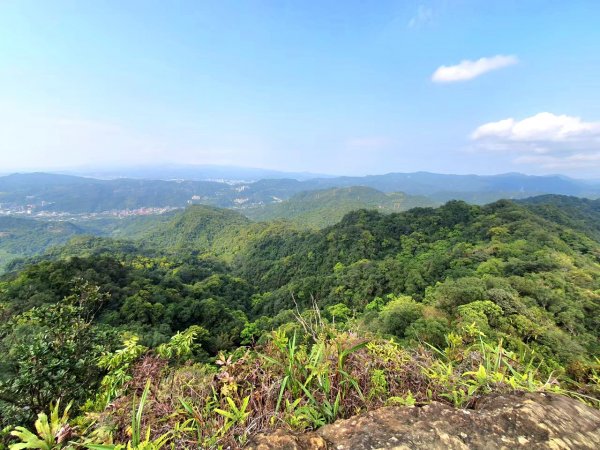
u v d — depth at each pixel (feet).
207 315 90.94
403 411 4.04
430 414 3.97
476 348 6.29
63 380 12.01
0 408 11.24
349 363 5.21
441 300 61.87
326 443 3.61
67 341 13.39
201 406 4.64
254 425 4.00
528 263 91.35
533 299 66.90
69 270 84.02
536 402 4.18
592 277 86.53
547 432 3.65
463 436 3.60
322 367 4.74
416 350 6.24
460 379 4.96
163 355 8.47
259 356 5.05
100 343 15.03
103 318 73.67
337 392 4.70
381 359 5.40
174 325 83.15
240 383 4.99
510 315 51.55
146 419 4.43
